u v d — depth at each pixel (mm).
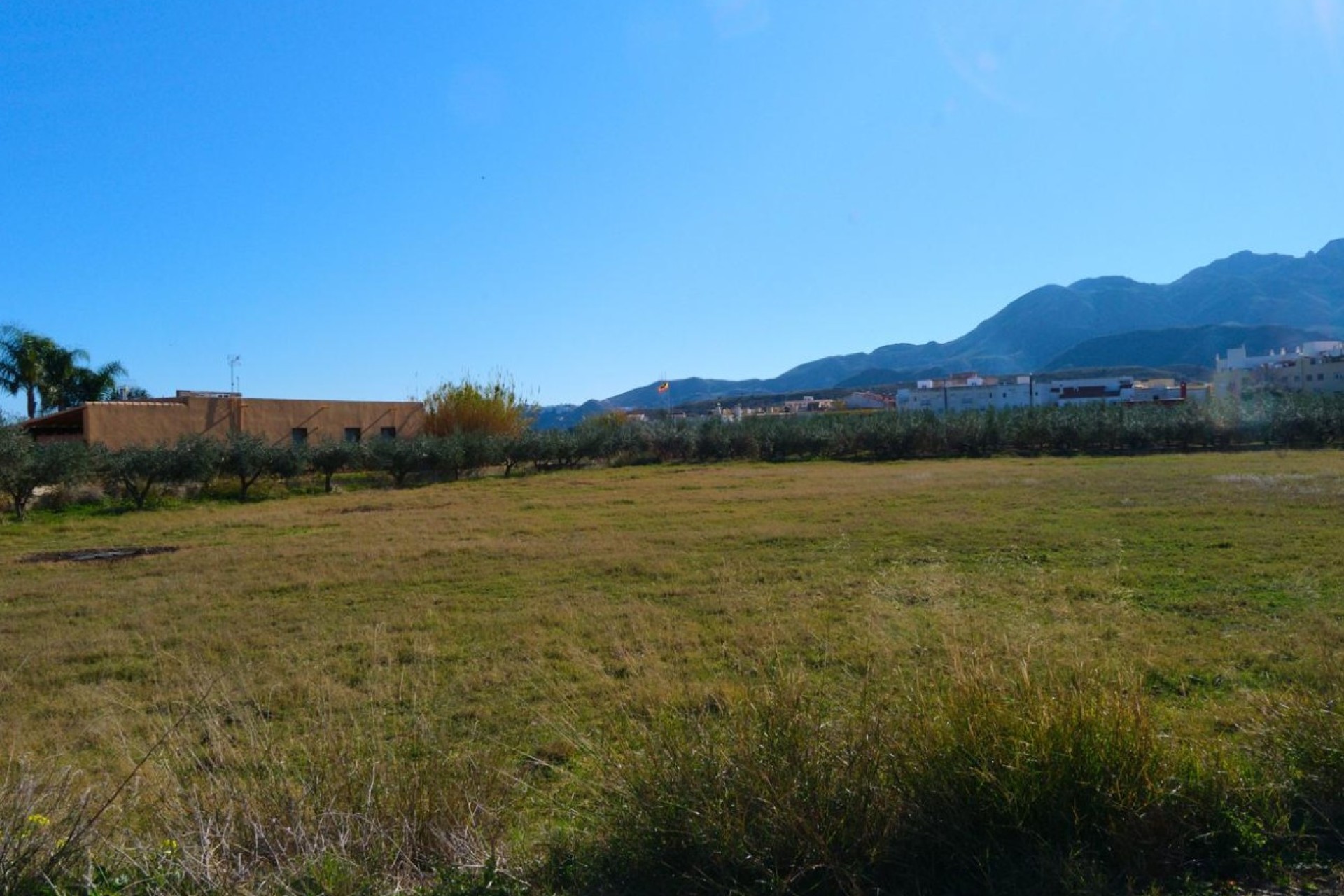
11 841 3168
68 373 40406
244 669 7137
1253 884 3248
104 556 15023
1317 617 7793
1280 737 4000
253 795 3635
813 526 15680
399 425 42156
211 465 25297
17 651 8266
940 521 15562
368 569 12406
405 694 6395
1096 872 3193
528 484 29734
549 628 8555
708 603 9414
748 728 3576
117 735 5520
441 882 3275
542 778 4684
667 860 3252
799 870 3119
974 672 3955
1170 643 7125
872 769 3418
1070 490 20547
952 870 3289
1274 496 17453
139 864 3201
